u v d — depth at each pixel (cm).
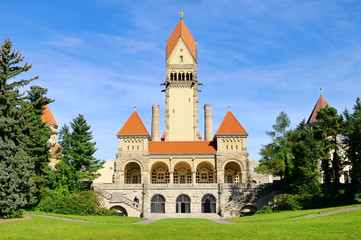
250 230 3831
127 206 7456
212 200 7925
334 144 6975
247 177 9262
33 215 5056
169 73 11962
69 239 3306
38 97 6700
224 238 3394
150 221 5744
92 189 7662
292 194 6888
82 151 7481
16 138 4753
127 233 3725
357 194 6812
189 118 11656
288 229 3734
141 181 9244
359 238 3075
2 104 4747
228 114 9944
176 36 12281
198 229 4078
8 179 4453
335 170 6988
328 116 7131
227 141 9506
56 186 6925
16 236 3334
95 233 3662
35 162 5800
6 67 4909
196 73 12019
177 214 7381
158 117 11644
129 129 9612
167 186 7969
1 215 4512
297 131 7756
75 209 6291
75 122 7812
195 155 9550
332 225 3772
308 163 6694
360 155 6259
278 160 7244
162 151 9650
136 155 9406
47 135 6500
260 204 7344
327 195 6588
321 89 10162
